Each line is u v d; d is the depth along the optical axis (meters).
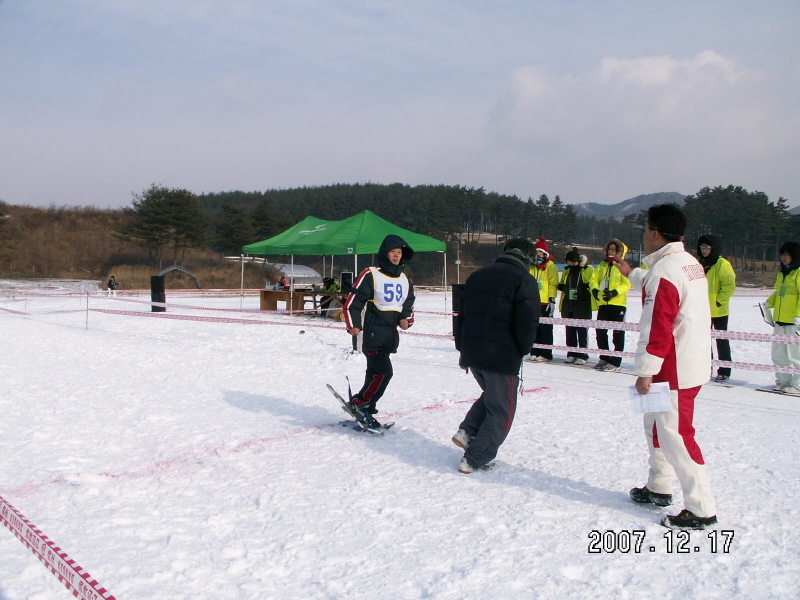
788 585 2.65
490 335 4.01
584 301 9.22
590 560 2.88
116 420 5.48
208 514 3.38
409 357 9.69
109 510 3.43
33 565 2.78
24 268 46.50
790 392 7.04
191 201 53.28
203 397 6.48
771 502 3.59
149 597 2.50
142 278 47.91
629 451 4.57
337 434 5.05
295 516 3.37
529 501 3.60
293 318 17.16
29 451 4.53
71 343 10.84
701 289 3.26
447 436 4.99
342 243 16.31
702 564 2.84
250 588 2.60
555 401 6.39
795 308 6.99
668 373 3.21
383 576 2.71
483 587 2.62
